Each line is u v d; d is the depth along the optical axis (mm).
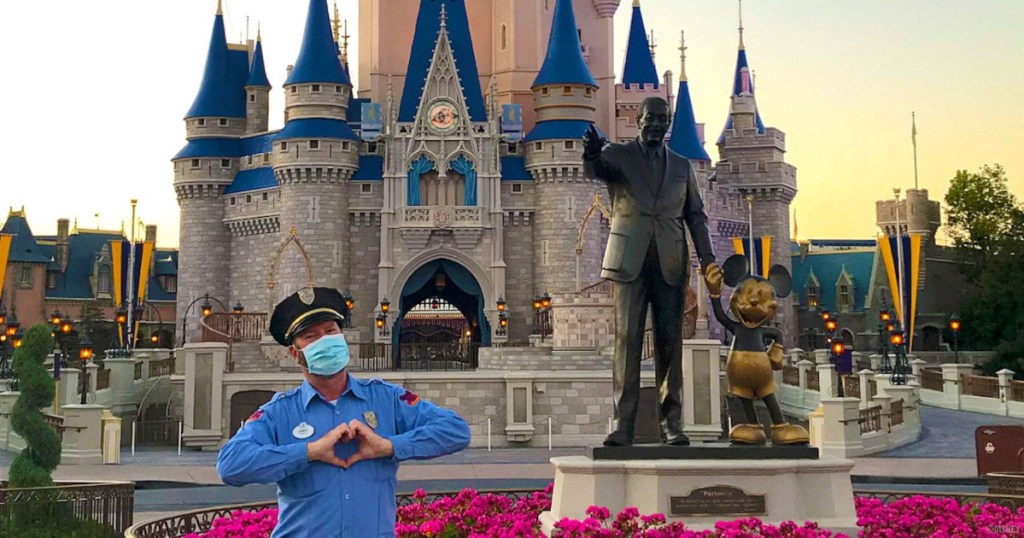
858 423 34469
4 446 38969
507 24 89750
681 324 13695
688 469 12219
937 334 92062
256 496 26203
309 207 77688
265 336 54906
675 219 13688
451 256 77938
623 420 13219
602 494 12398
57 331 55250
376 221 79188
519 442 44188
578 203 78438
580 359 53094
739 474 12258
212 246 84000
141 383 53031
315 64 78812
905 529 12977
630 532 11445
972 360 73312
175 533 14453
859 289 96250
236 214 82938
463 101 78875
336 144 77625
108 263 113000
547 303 67188
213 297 83312
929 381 51281
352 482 7051
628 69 92625
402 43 89500
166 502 24797
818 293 97688
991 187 85812
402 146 78312
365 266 78938
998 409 45969
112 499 17266
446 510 14102
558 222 78250
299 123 78375
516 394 44312
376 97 87812
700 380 42125
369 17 89750
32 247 107875
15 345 50906
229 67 87688
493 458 37719
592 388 44719
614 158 13688
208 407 43156
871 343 93938
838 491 12477
